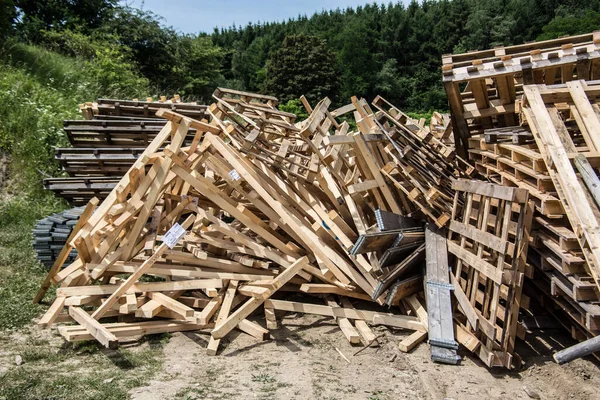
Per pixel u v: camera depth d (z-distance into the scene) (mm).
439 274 5402
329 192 6367
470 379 4559
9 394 3812
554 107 5301
